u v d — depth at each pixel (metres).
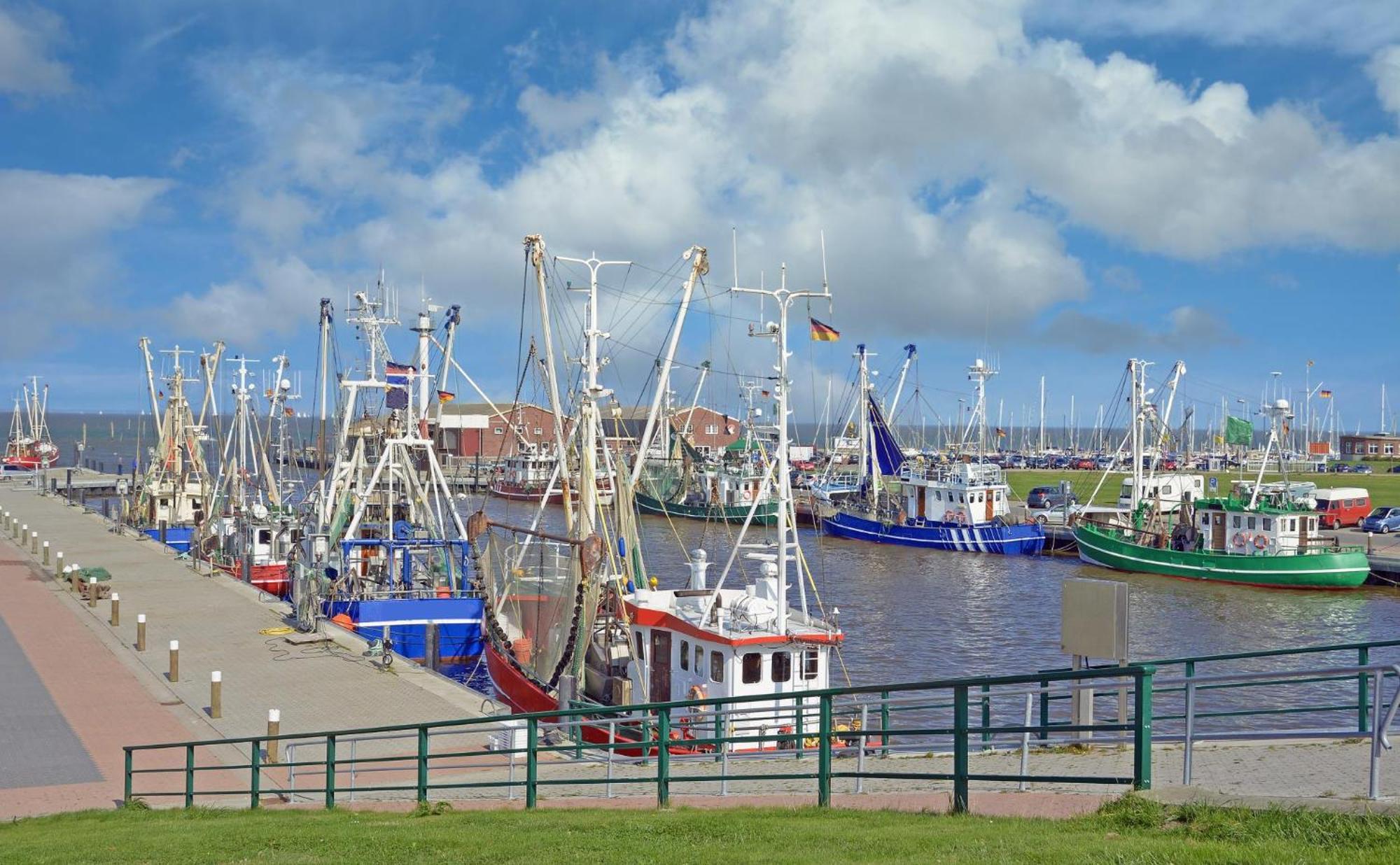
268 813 20.75
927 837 11.63
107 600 54.19
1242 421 89.94
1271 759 16.31
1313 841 10.08
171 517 86.81
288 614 49.69
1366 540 84.44
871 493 105.38
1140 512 83.31
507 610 38.00
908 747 17.55
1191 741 12.83
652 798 18.55
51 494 126.44
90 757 28.69
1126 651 18.50
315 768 27.42
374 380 55.28
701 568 35.44
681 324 42.59
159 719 32.56
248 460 107.06
